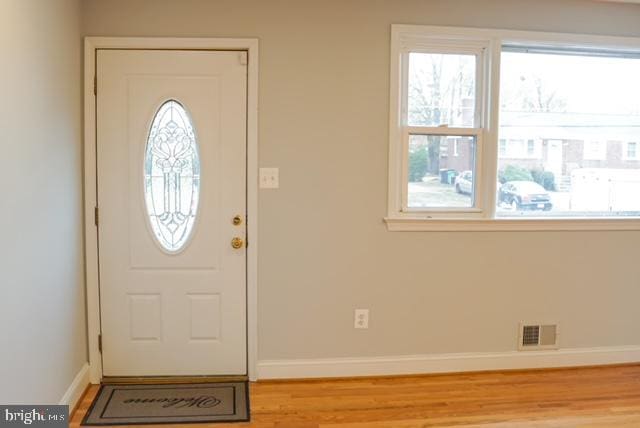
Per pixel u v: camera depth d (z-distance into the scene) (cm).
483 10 291
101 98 275
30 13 203
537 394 278
